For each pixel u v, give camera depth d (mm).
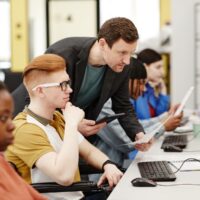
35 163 2059
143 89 3725
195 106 5480
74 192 2211
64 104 2180
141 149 2730
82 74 2660
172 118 3350
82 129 2531
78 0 8758
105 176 2324
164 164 2336
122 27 2402
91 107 2875
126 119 2965
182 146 2877
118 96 2967
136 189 1904
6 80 3912
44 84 2139
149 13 8359
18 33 8961
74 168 2045
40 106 2160
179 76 5586
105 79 2756
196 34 5512
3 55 9102
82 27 8820
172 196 1782
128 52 2438
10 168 1691
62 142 2176
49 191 2084
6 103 1449
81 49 2648
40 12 8898
